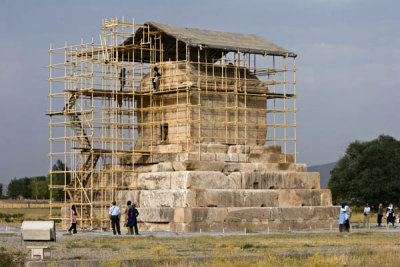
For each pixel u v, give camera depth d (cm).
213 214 10788
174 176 11231
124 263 6156
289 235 9725
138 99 12612
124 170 11944
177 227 10612
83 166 11981
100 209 11812
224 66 12112
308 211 11725
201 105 11912
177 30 12238
